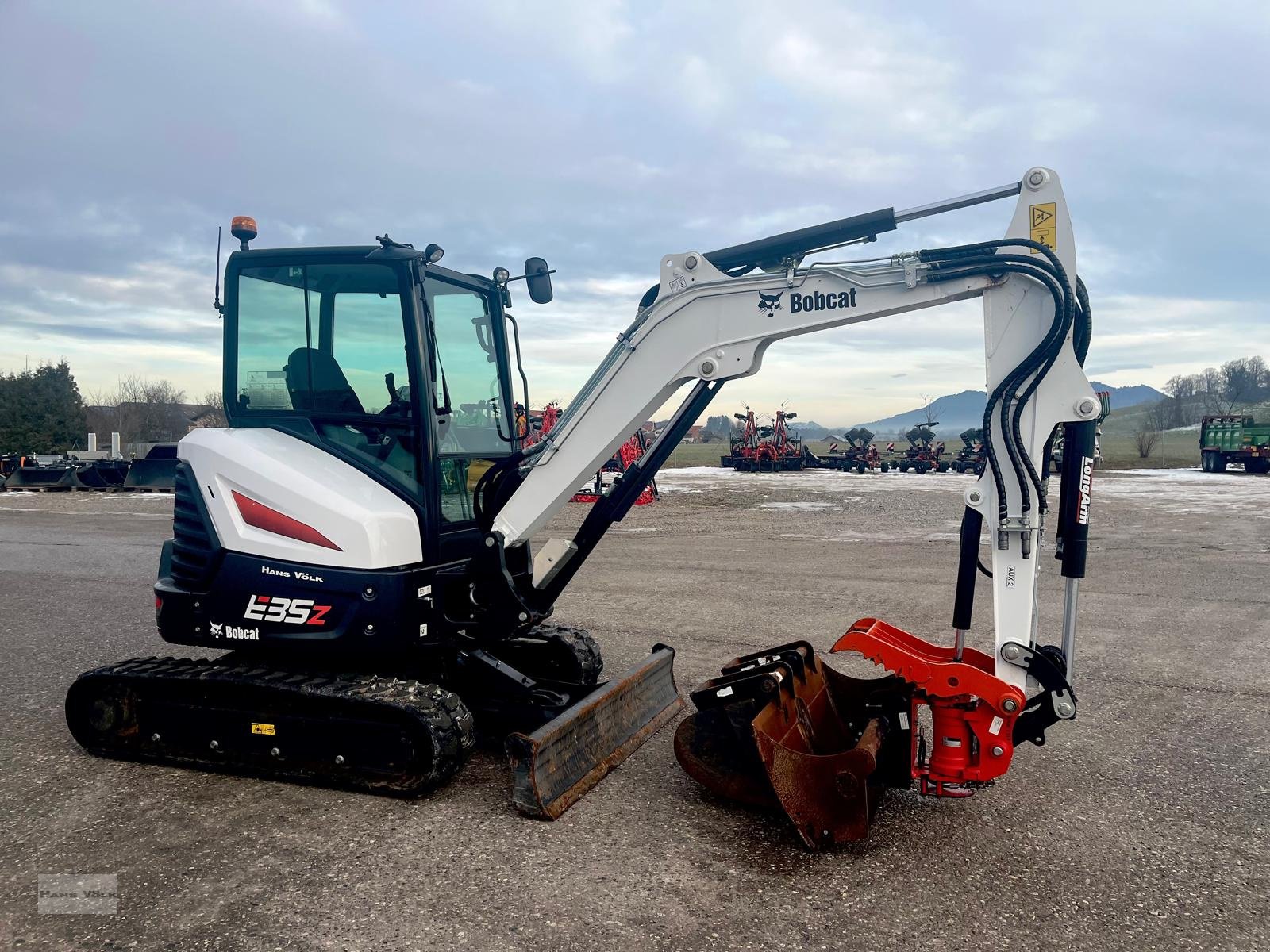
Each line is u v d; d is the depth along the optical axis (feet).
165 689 15.58
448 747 14.02
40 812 13.71
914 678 12.83
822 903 11.02
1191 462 137.90
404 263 15.57
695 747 14.11
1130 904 11.05
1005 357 12.87
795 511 62.18
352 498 14.94
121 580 35.70
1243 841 12.80
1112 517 56.18
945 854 12.37
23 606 30.45
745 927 10.43
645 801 14.12
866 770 12.18
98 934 10.28
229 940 10.12
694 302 14.40
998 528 12.75
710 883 11.51
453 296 17.31
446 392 16.24
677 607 29.19
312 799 14.25
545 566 16.66
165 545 17.62
